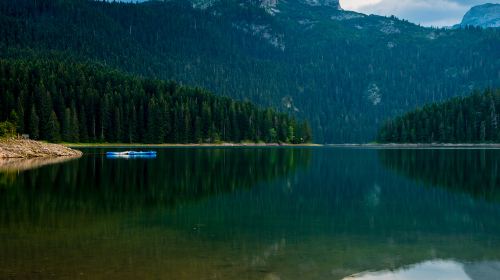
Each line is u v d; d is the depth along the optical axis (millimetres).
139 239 21844
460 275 16734
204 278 16047
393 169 63094
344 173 57094
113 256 18781
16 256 18719
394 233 23625
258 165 70312
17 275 16250
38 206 31203
